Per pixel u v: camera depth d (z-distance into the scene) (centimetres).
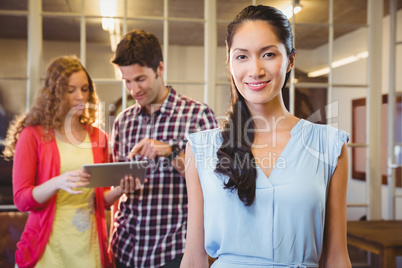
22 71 520
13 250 265
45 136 168
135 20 324
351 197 383
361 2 349
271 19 84
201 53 589
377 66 358
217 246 93
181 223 169
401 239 238
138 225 169
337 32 352
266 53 84
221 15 332
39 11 310
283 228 86
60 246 162
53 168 168
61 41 378
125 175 163
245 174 87
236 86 91
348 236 265
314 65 373
